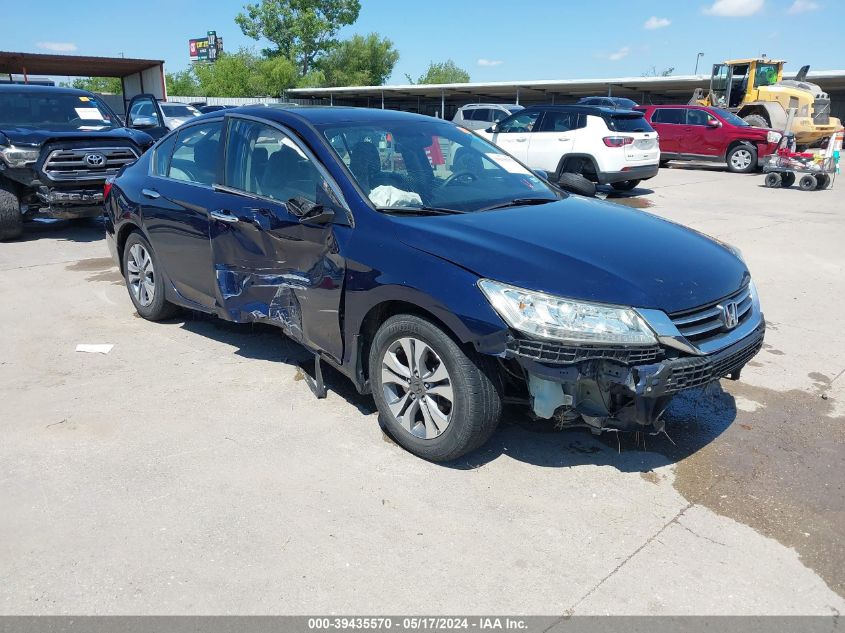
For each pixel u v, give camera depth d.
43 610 2.55
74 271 7.49
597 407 3.18
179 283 5.14
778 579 2.75
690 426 4.00
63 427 3.91
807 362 5.02
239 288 4.50
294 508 3.17
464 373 3.23
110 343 5.24
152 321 5.73
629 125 13.31
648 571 2.78
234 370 4.71
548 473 3.47
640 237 3.65
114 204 5.68
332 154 3.99
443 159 4.43
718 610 2.58
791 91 22.27
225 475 3.43
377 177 3.96
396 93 47.09
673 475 3.48
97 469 3.48
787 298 6.61
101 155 8.77
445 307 3.19
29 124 9.43
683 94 41.78
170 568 2.78
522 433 3.86
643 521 3.10
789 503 3.26
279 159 4.25
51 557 2.84
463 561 2.83
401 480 3.40
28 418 4.02
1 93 9.62
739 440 3.85
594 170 13.26
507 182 4.48
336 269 3.73
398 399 3.64
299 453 3.64
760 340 3.55
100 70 25.45
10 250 8.58
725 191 14.87
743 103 23.31
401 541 2.95
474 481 3.39
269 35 68.88
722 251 3.80
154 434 3.83
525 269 3.15
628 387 2.99
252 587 2.68
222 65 58.62
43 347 5.16
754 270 7.65
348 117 4.45
